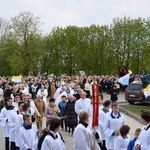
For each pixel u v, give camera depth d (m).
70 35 59.38
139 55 54.69
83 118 8.04
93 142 8.07
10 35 55.91
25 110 10.39
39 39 54.97
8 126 11.62
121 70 23.42
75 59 58.56
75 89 23.17
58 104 16.42
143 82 26.92
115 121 10.29
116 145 9.15
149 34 54.19
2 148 13.08
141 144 7.54
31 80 31.56
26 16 54.53
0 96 23.59
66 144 13.77
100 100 11.66
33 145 8.59
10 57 55.59
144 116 7.56
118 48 55.44
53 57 61.44
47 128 7.62
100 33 56.81
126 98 28.16
